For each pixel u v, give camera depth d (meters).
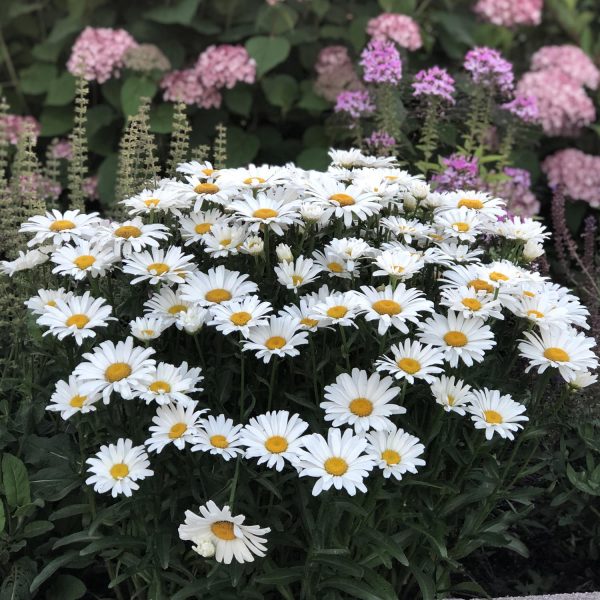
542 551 0.89
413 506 0.71
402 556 0.65
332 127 1.44
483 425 0.63
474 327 0.65
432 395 0.68
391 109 1.22
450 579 0.82
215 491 0.66
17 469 0.74
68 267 0.68
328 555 0.66
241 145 1.50
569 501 0.89
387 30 1.44
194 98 1.45
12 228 0.92
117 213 1.00
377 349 0.70
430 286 0.75
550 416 0.75
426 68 1.57
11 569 0.75
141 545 0.68
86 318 0.65
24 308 0.86
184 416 0.62
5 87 1.63
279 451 0.60
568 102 1.48
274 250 0.76
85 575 0.81
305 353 0.70
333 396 0.63
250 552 0.66
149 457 0.66
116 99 1.49
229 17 1.53
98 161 1.56
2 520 0.74
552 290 0.74
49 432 0.81
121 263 0.76
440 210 0.80
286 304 0.74
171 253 0.69
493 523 0.75
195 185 0.77
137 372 0.61
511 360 0.73
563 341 0.68
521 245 0.78
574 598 0.75
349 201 0.73
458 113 1.32
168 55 1.50
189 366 0.71
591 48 1.74
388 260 0.67
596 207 1.49
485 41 1.66
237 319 0.64
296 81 1.58
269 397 0.67
